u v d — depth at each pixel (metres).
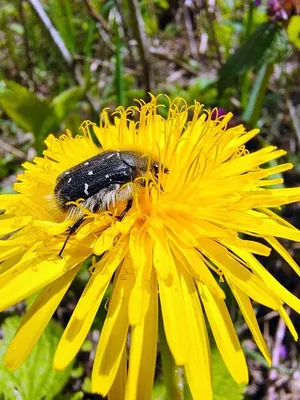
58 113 0.06
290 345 0.05
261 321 0.05
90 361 0.05
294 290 0.05
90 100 0.06
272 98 0.07
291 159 0.06
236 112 0.07
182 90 0.07
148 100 0.06
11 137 0.07
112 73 0.07
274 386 0.05
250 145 0.06
